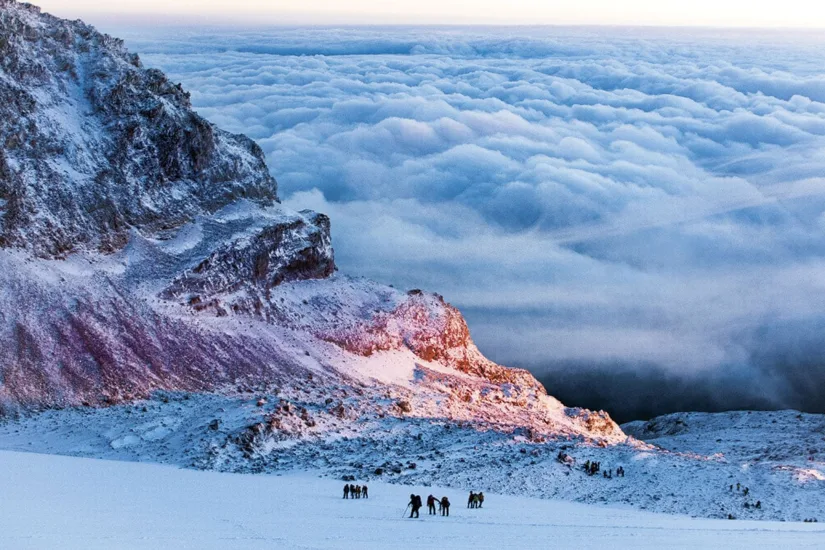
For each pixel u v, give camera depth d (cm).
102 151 12962
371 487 7600
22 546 3703
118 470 7544
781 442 13012
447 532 5134
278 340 12712
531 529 5456
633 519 6450
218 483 7256
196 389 11094
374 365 13238
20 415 9681
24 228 11569
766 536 5256
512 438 9938
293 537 4628
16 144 12081
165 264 12538
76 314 11150
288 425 9569
